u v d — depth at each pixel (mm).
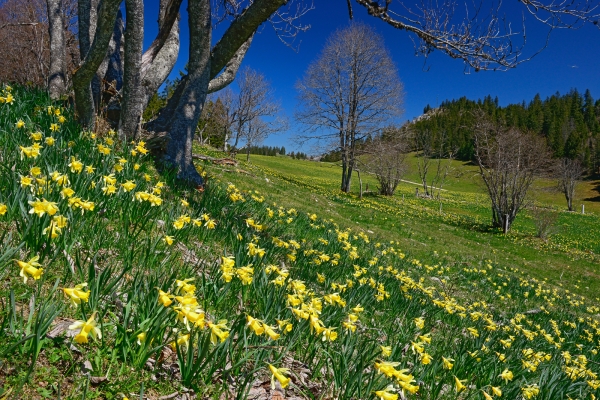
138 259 3523
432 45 8461
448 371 3746
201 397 2230
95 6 10109
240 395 2211
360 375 2631
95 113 8211
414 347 3297
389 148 33875
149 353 2188
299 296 3207
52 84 10711
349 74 33312
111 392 2033
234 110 42000
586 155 89188
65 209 3254
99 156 5242
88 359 2141
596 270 19031
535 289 11953
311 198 19703
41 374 1956
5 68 23000
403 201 38000
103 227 3639
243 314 2412
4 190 3430
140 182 5188
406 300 5914
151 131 8938
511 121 109188
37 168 3240
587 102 126125
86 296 2072
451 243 18562
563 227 33062
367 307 5070
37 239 2783
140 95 8031
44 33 19156
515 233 25625
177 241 4383
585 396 4590
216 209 6234
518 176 25391
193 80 8578
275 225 7762
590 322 10289
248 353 2404
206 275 3992
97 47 6555
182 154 8250
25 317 2279
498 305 9594
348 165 35344
